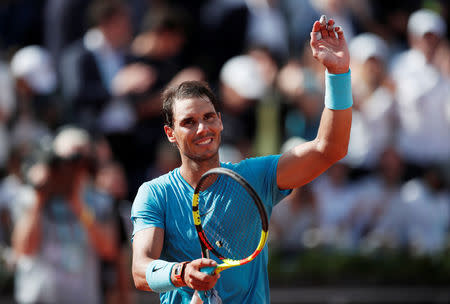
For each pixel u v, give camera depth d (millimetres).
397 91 34031
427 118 33562
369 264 28188
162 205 12453
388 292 27828
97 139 29219
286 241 28859
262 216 10938
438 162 33594
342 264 28016
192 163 12359
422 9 40500
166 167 28750
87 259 22141
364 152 32719
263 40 36406
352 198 31422
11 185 28531
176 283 11023
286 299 27422
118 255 23219
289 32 37656
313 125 33688
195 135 12141
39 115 32562
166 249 12500
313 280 27703
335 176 31828
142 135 30844
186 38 34344
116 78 31438
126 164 30688
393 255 28750
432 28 34344
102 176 26641
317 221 29312
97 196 23109
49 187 21688
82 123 30859
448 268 28188
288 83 34531
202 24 36750
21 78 33000
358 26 38656
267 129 34281
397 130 33688
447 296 27859
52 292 21562
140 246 12086
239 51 36562
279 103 34656
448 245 30000
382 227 31297
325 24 12266
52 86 33500
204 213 12383
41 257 21672
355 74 34594
